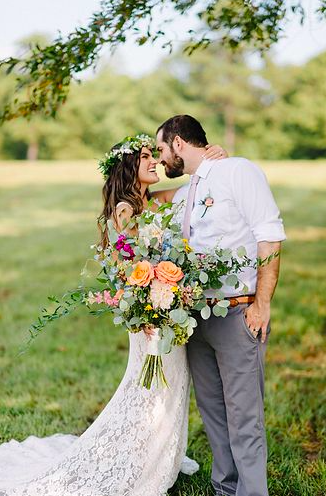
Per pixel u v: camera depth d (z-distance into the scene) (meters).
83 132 26.42
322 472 3.49
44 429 4.19
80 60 3.74
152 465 3.10
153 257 2.83
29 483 3.10
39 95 4.07
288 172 20.56
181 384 3.16
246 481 3.01
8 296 9.12
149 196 3.39
